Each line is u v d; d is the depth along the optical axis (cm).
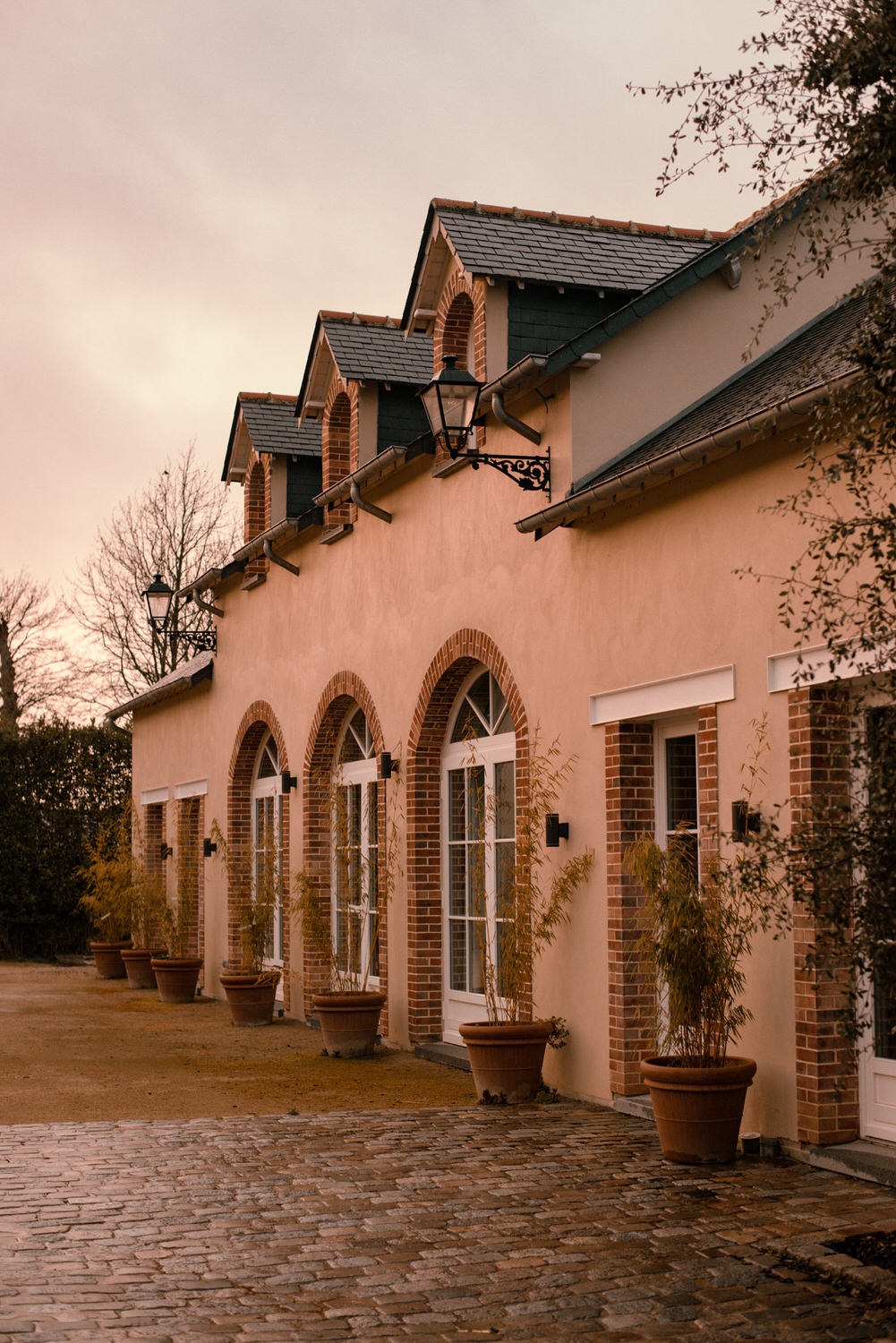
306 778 1567
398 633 1321
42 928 2652
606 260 1153
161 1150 803
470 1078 1098
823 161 515
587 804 975
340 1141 826
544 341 1120
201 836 2022
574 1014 981
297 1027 1503
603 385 1016
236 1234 620
